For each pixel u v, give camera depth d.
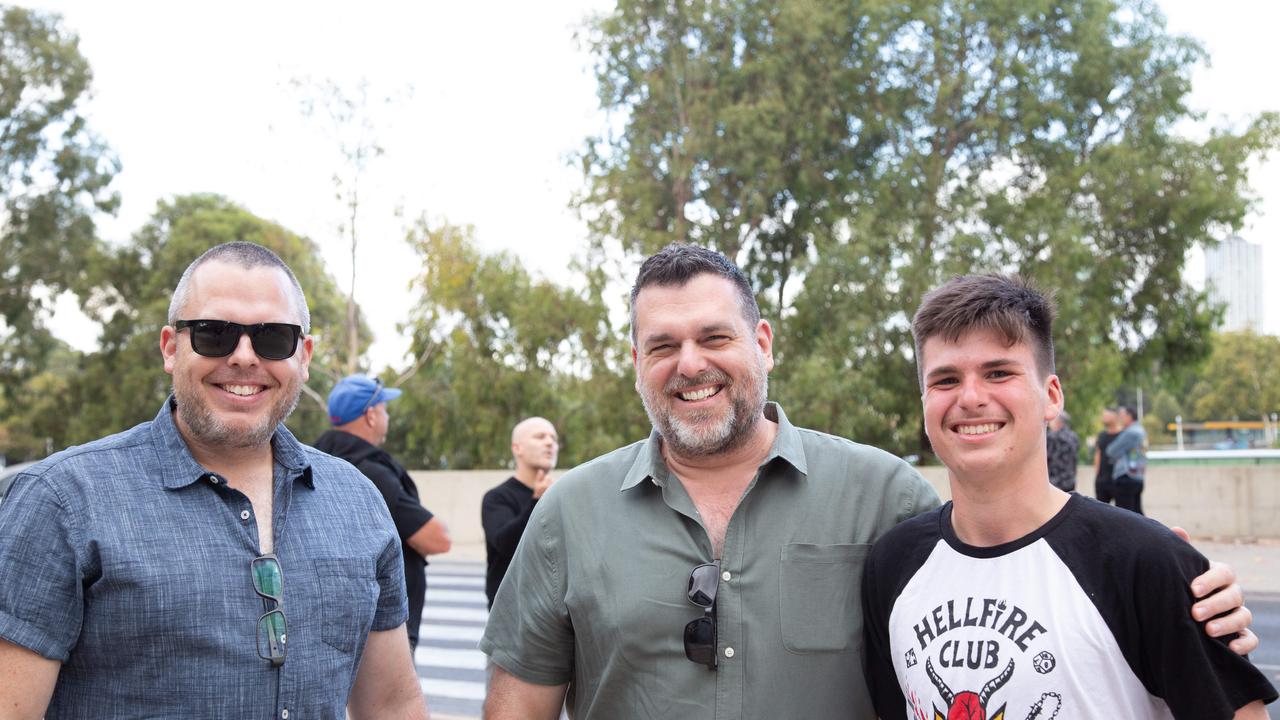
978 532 2.17
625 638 2.46
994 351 2.11
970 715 2.04
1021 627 2.03
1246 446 52.69
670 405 2.53
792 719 2.39
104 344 31.53
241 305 2.28
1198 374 22.12
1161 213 19.25
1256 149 18.94
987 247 18.66
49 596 2.03
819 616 2.44
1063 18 20.42
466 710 6.61
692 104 21.22
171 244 30.86
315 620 2.29
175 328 2.29
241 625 2.17
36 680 2.02
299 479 2.44
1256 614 8.99
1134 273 20.02
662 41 21.86
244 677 2.14
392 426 29.27
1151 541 1.99
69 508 2.09
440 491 17.72
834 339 18.52
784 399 17.98
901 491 2.57
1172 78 19.77
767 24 21.62
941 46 19.72
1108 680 1.96
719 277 2.54
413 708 2.65
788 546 2.48
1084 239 18.44
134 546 2.11
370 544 2.47
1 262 30.28
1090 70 19.61
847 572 2.47
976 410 2.11
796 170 21.98
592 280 20.47
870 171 21.78
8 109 29.91
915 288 17.91
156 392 29.81
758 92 21.28
